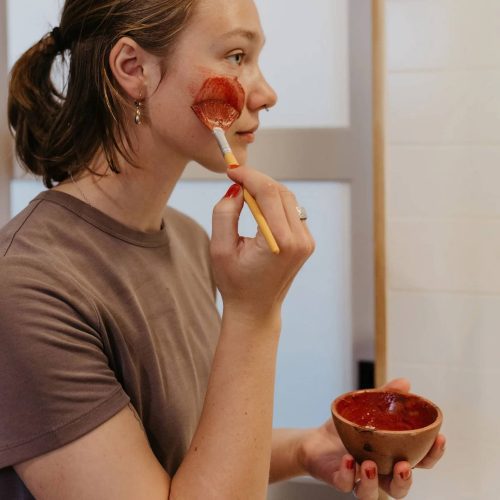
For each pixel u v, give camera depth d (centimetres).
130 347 87
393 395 96
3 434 74
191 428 95
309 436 108
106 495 74
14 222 86
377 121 138
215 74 85
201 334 104
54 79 114
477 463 145
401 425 94
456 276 142
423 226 142
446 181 141
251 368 79
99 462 74
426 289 144
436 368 145
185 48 84
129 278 91
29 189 168
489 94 137
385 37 139
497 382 142
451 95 138
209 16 84
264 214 75
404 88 140
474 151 139
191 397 96
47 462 74
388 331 146
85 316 80
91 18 87
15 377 73
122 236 92
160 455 91
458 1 136
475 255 141
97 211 90
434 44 138
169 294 97
